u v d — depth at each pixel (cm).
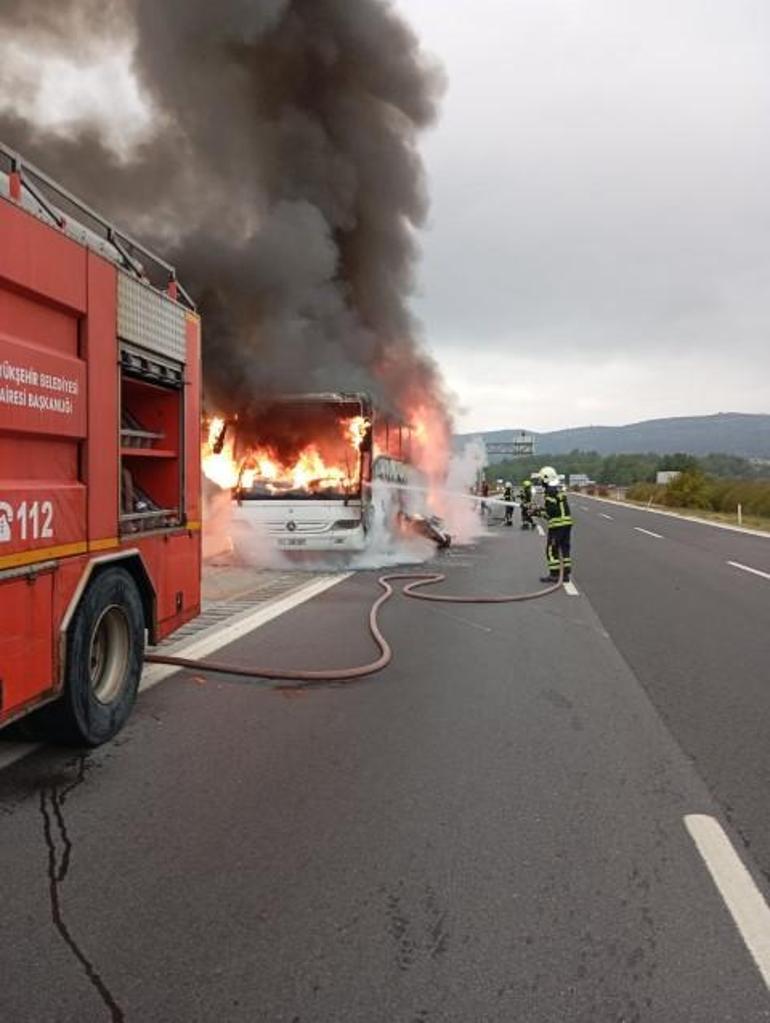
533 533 2478
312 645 788
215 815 395
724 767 472
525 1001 258
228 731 526
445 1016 250
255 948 285
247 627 871
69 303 438
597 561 1688
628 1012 253
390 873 340
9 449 391
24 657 398
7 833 373
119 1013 249
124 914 305
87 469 461
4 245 380
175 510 609
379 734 524
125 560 524
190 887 326
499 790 432
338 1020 248
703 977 271
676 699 618
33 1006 252
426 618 955
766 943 291
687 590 1244
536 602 1109
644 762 479
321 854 356
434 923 302
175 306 598
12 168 414
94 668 499
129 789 427
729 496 4466
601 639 852
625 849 364
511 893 325
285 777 447
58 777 442
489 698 616
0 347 380
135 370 528
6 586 382
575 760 481
